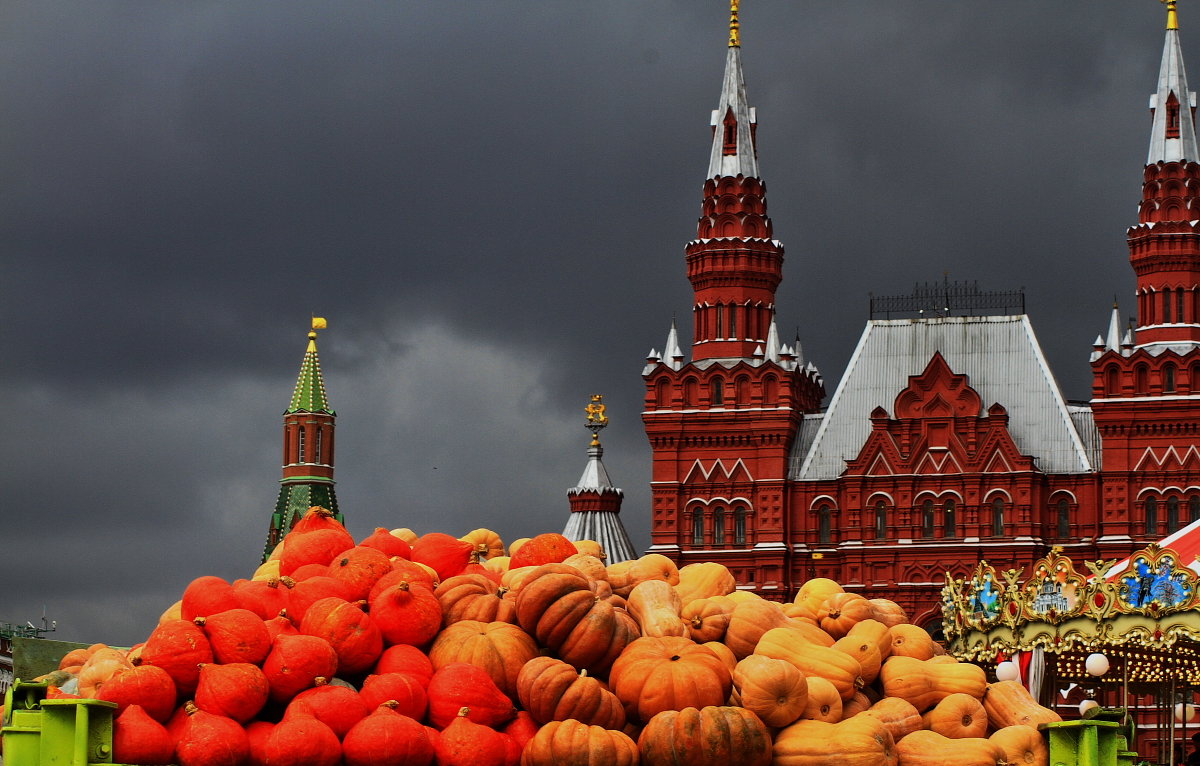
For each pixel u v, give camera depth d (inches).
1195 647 1732.3
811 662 1010.1
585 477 4699.8
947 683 1032.2
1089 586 1610.5
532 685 946.1
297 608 987.3
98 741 864.3
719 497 4264.3
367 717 919.0
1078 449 4141.2
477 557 1127.0
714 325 4387.3
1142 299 4163.4
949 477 4151.1
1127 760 994.1
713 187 4439.0
